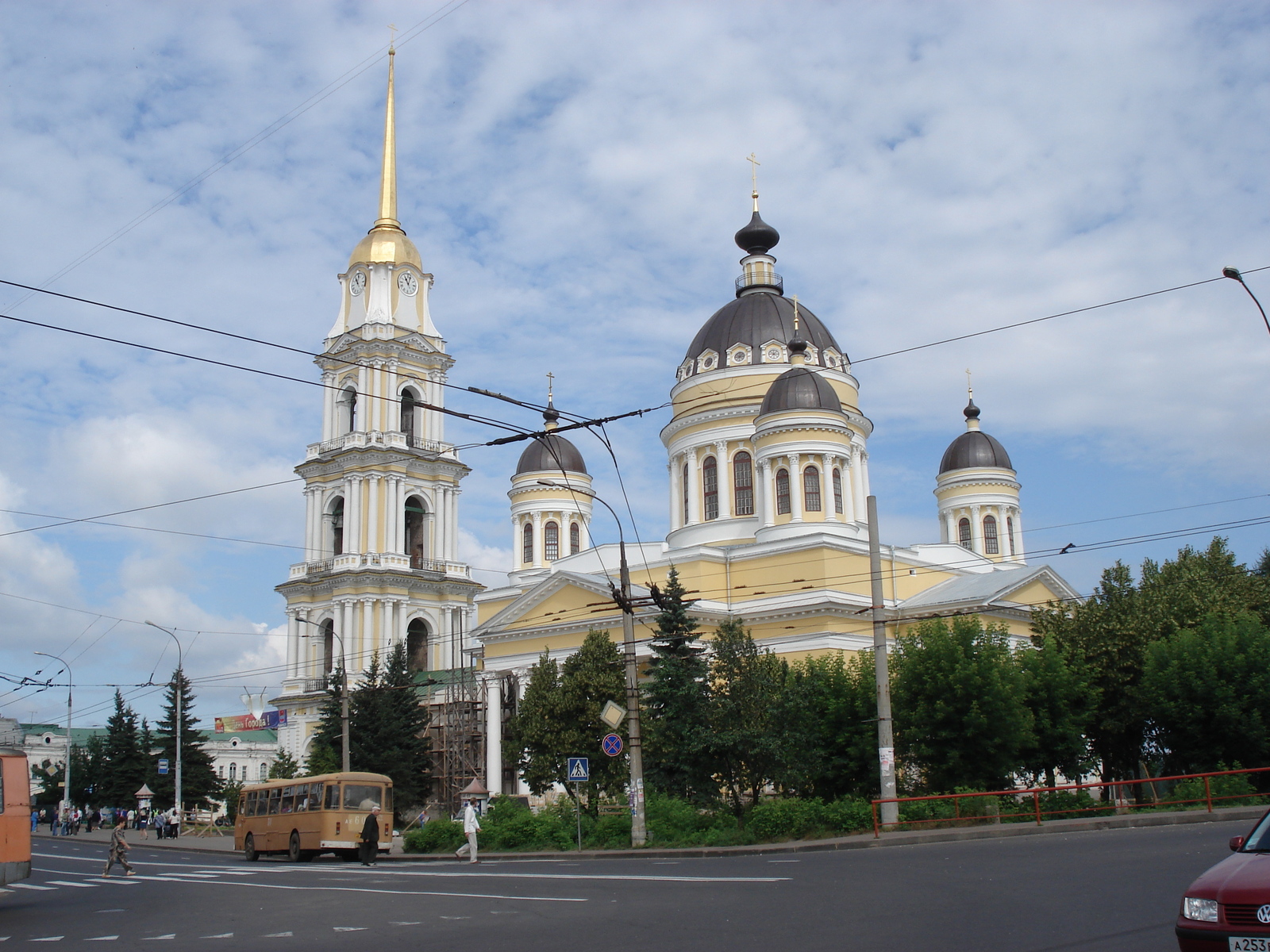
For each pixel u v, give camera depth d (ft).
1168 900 56.34
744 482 233.76
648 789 143.74
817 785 151.33
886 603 211.20
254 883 103.86
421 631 298.15
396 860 143.33
